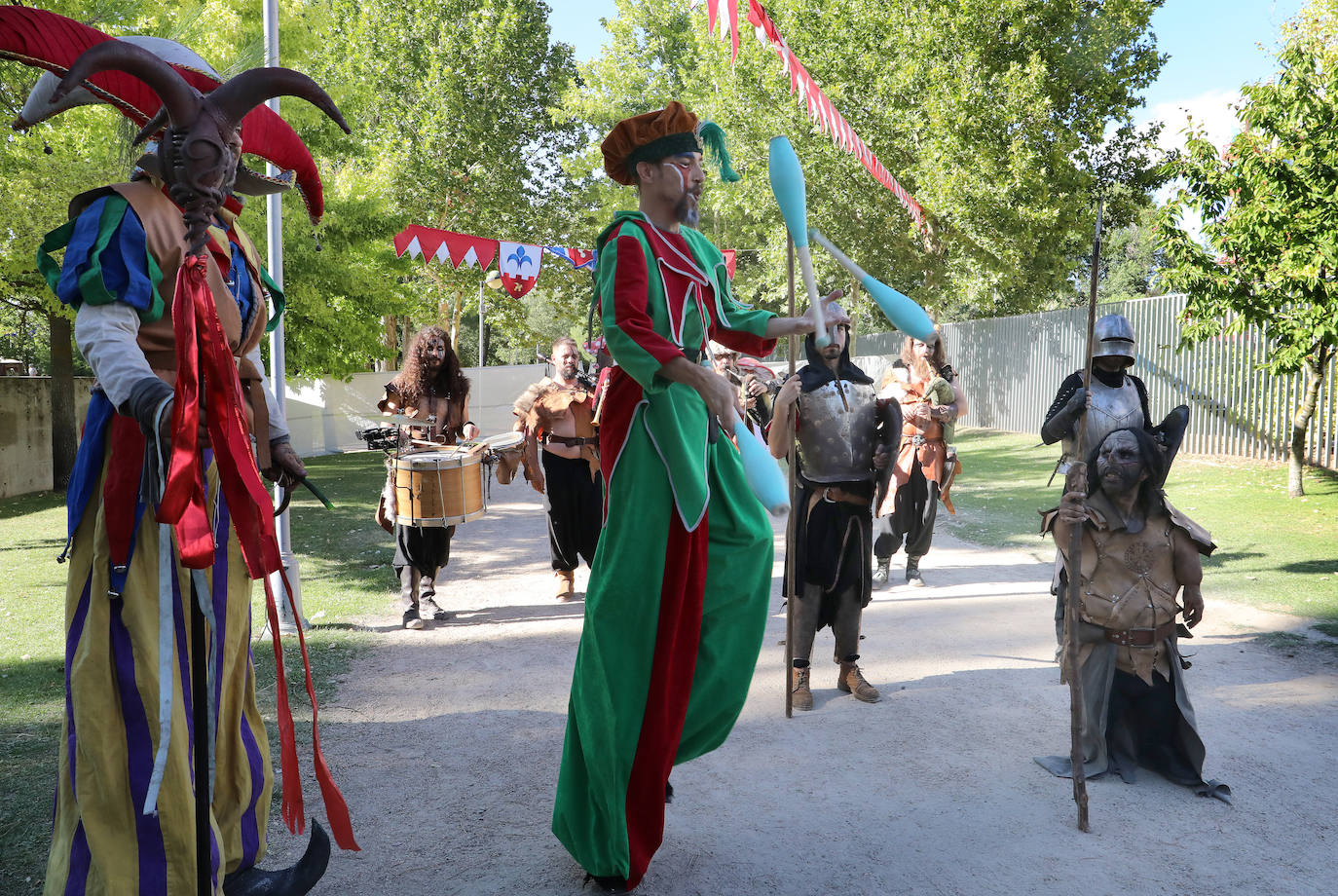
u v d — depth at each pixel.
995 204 19.25
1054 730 4.40
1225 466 13.42
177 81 1.96
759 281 33.28
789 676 4.63
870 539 4.92
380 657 5.87
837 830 3.46
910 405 7.48
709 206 28.23
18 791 3.74
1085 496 3.54
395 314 20.94
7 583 7.98
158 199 2.42
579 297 34.88
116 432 2.39
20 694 4.95
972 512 11.28
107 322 2.25
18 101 6.82
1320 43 15.84
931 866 3.18
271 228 6.13
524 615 7.06
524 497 15.05
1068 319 20.30
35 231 9.38
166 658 2.17
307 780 3.99
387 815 3.63
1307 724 4.39
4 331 30.80
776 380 6.00
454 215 31.62
